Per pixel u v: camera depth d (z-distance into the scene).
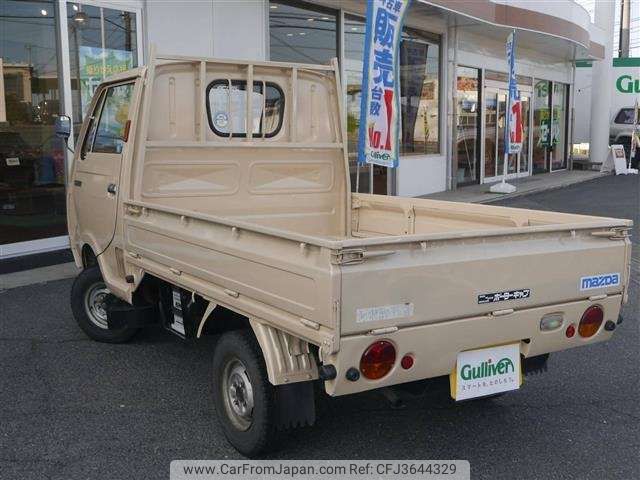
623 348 5.63
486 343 3.38
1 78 8.11
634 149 24.03
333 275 2.88
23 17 8.21
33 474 3.56
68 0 8.45
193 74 4.98
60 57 8.48
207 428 4.11
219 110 5.10
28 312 6.46
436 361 3.25
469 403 4.50
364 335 3.00
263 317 3.36
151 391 4.66
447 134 15.68
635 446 3.93
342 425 4.17
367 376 3.06
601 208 13.70
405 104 14.29
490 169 18.20
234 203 5.17
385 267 3.01
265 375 3.50
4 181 8.18
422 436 4.04
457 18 13.95
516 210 4.33
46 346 5.53
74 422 4.18
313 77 5.45
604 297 3.77
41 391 4.64
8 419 4.21
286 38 11.03
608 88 23.05
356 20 12.38
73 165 5.79
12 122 8.23
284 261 3.14
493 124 18.09
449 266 3.18
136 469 3.63
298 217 5.46
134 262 4.67
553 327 3.62
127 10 8.98
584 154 25.91
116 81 5.20
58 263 8.38
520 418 4.30
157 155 4.85
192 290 3.97
